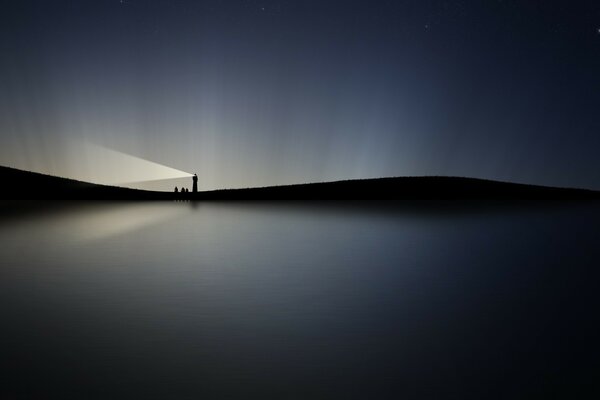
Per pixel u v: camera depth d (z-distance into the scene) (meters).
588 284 8.18
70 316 6.14
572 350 4.91
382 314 6.31
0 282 8.20
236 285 8.06
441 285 8.11
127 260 10.56
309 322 5.94
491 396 3.90
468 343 5.16
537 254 11.65
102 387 4.05
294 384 4.14
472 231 17.16
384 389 4.04
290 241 14.13
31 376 4.27
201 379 4.23
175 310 6.47
